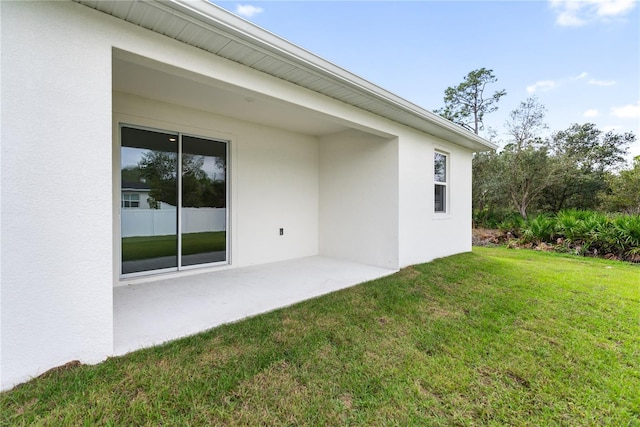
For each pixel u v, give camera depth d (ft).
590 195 49.55
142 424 5.39
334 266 18.61
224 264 17.53
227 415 5.72
